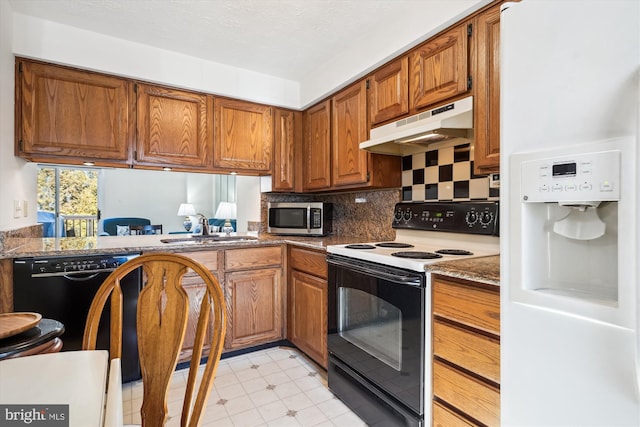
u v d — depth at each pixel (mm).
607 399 752
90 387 619
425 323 1369
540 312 875
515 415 940
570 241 898
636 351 684
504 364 967
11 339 885
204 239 2549
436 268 1326
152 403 885
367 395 1665
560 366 835
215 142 2586
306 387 2018
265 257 2502
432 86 1758
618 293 728
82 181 5582
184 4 1842
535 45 877
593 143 761
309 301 2295
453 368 1274
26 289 1768
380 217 2523
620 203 717
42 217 5121
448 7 1625
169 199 6926
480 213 1735
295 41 2238
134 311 2018
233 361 2355
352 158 2363
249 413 1757
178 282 939
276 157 2861
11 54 1913
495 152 1460
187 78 2439
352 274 1773
